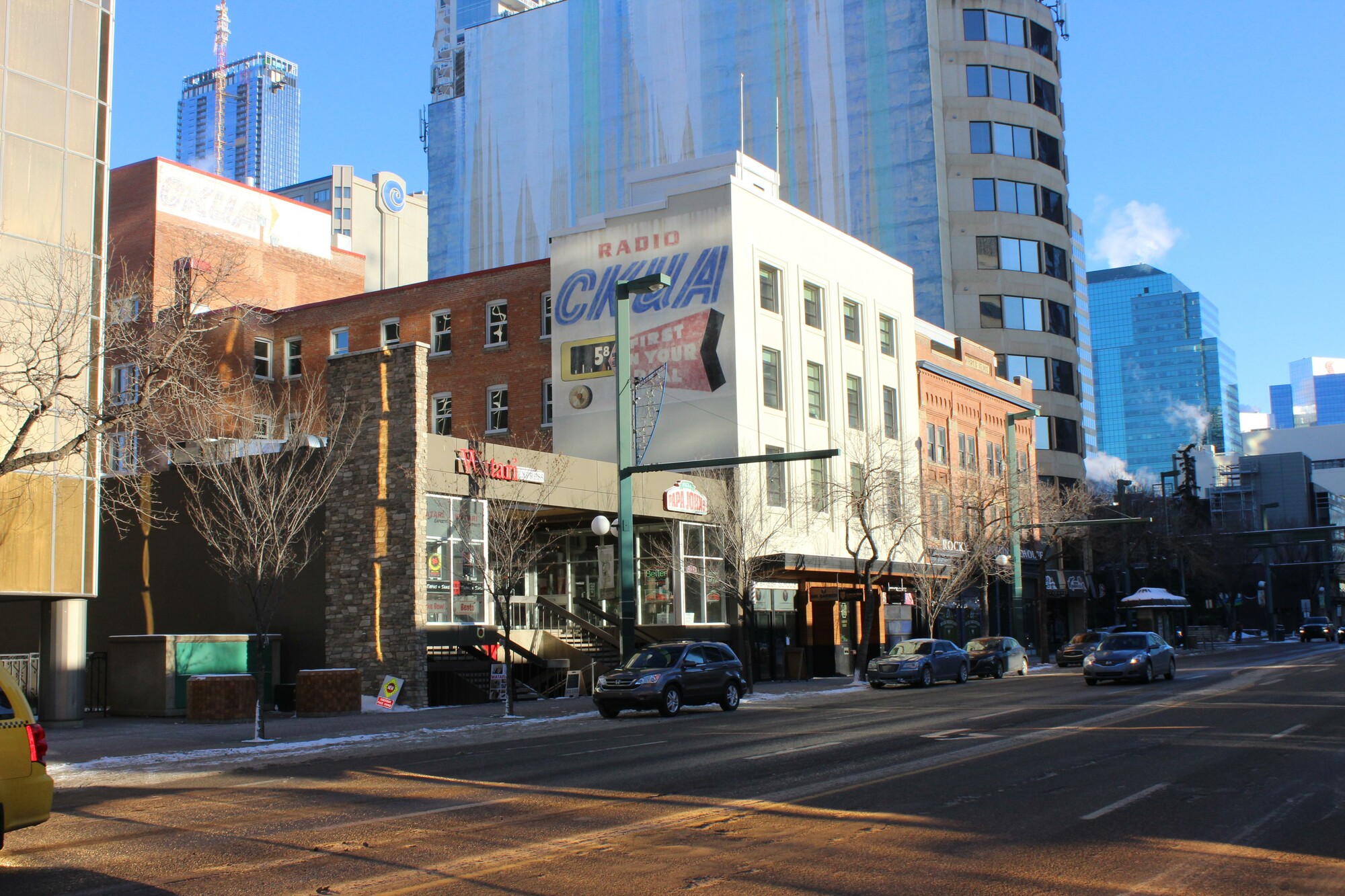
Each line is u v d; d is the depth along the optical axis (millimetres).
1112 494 78625
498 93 99062
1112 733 19844
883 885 8750
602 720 26422
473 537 33312
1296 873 9023
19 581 24906
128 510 34656
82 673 26484
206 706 26219
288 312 54812
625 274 45000
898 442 52656
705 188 43906
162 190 60938
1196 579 90938
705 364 43031
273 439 44312
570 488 36250
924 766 15484
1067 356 81688
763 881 8938
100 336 25656
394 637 30750
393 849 10477
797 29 85750
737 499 39469
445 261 99500
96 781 16875
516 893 8641
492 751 19547
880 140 81438
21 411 24875
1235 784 13656
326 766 17984
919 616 55781
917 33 81062
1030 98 83188
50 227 25953
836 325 49531
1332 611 150875
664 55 91250
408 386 31469
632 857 9891
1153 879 8852
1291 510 155750
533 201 96250
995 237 80250
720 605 42469
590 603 39438
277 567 27500
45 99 26266
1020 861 9516
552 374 45906
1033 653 67688
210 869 9773
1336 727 20172
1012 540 51625
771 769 15508
